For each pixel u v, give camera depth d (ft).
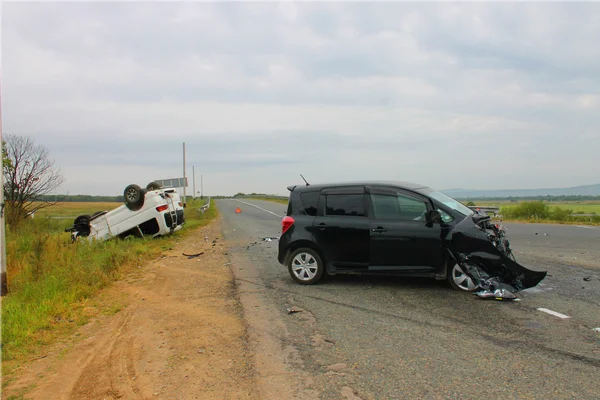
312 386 12.80
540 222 75.20
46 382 13.82
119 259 33.86
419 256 23.85
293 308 20.93
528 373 13.20
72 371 14.62
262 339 16.96
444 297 22.31
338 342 16.30
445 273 23.61
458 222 23.22
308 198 26.73
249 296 23.86
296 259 26.40
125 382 13.67
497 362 14.06
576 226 65.57
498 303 20.95
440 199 24.48
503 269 21.98
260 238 53.26
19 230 51.72
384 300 22.04
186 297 24.27
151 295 24.93
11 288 26.22
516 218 83.05
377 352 15.20
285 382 13.15
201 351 16.01
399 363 14.20
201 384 13.29
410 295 22.89
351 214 25.43
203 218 95.86
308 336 17.10
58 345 17.11
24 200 57.06
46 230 56.75
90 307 22.35
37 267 29.76
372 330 17.53
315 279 26.04
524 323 17.87
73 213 106.32
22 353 16.25
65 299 23.00
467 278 23.12
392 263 24.40
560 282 25.35
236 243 48.91
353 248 24.98
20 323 19.17
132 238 49.67
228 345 16.51
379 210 25.08
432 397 11.89
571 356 14.42
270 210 127.85
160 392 12.88
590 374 13.08
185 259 38.01
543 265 31.01
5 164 54.75
